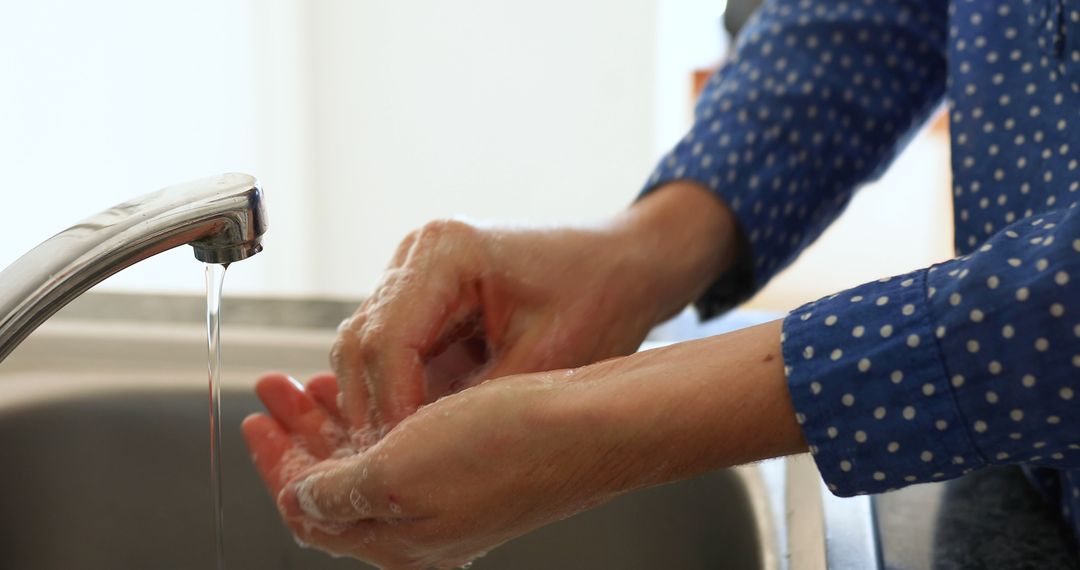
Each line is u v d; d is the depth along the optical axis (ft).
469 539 2.49
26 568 3.23
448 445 2.41
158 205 2.32
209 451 3.27
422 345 2.73
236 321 3.51
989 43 2.81
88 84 5.19
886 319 2.35
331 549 2.61
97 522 3.28
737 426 2.40
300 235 8.34
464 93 8.69
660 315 3.09
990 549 2.75
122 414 3.26
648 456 2.41
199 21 6.39
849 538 2.76
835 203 3.28
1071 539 2.77
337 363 2.75
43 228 4.83
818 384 2.35
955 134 2.87
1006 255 2.30
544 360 2.85
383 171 8.76
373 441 2.70
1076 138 2.65
